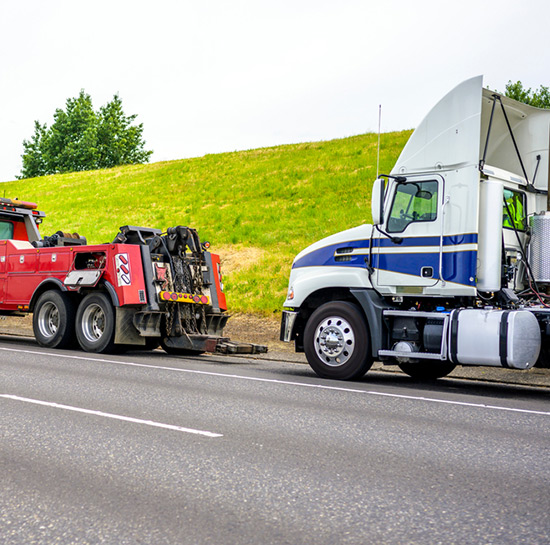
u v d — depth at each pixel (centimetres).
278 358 1218
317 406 696
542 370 1111
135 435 544
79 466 456
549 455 509
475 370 1111
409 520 361
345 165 3212
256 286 1953
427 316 867
